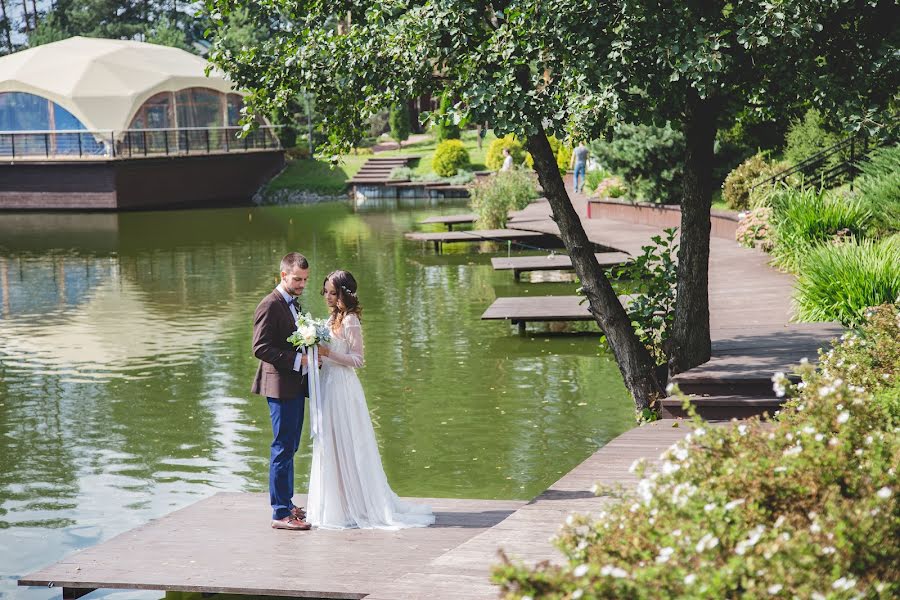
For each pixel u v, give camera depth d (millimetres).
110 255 25500
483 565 5418
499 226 27516
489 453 9398
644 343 10352
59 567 6125
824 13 7391
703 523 3641
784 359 9562
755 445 4305
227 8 9508
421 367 12859
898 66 7863
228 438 10125
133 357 13891
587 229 24828
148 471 9148
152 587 5820
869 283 11844
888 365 7082
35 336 15477
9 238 29656
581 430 10039
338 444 6672
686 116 9141
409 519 6758
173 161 41031
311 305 17266
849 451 4105
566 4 7699
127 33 67000
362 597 5566
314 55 9008
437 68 8742
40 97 40844
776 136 24031
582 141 8398
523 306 15328
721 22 8023
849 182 19484
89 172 38625
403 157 48594
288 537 6535
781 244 17109
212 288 20000
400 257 24031
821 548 3373
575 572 3240
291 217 35625
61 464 9398
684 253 9469
